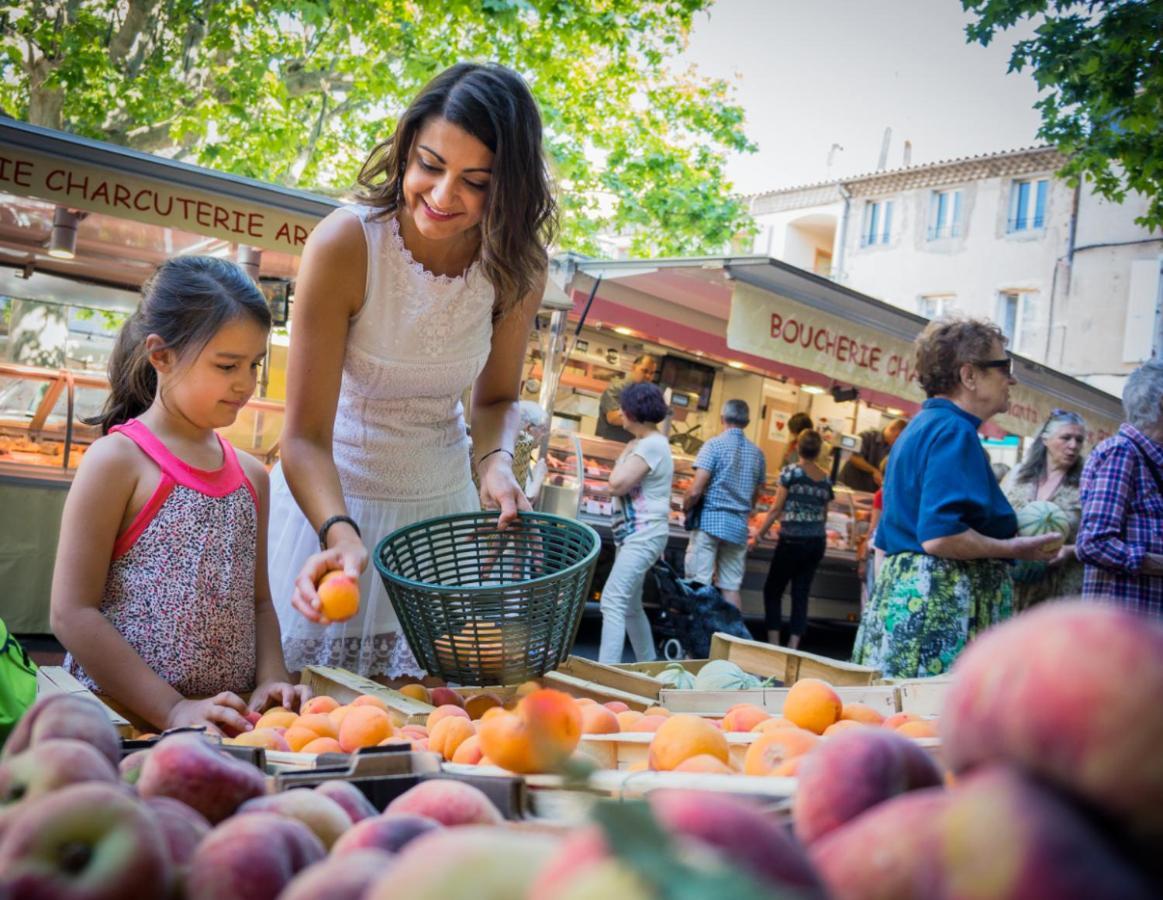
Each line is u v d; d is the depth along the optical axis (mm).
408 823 818
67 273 7871
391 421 2867
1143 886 531
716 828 588
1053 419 5930
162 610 2289
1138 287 23438
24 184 4934
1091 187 24156
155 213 5188
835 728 1926
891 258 27828
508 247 2619
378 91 15438
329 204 5609
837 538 11609
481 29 15992
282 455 2625
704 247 20219
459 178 2436
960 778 665
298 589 2115
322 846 836
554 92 17875
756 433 12234
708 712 2658
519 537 2820
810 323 7812
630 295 9516
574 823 992
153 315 2367
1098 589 3900
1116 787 555
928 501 3545
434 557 2789
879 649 3676
